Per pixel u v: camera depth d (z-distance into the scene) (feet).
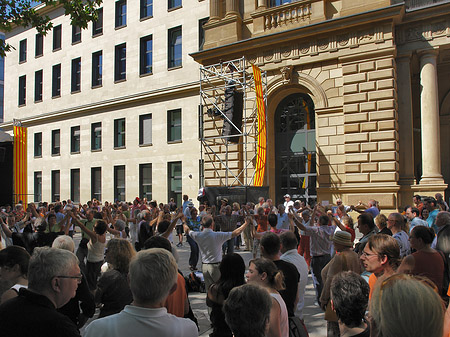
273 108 68.33
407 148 57.67
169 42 91.76
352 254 16.84
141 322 8.59
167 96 90.68
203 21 86.99
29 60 122.11
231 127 65.41
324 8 61.98
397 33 58.59
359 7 58.34
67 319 9.11
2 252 12.61
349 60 59.21
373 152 57.31
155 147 91.86
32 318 8.70
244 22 69.51
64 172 109.40
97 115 103.19
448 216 21.20
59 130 113.09
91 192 102.94
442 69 67.26
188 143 86.74
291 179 67.56
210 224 24.38
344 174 59.72
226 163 66.64
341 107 60.18
